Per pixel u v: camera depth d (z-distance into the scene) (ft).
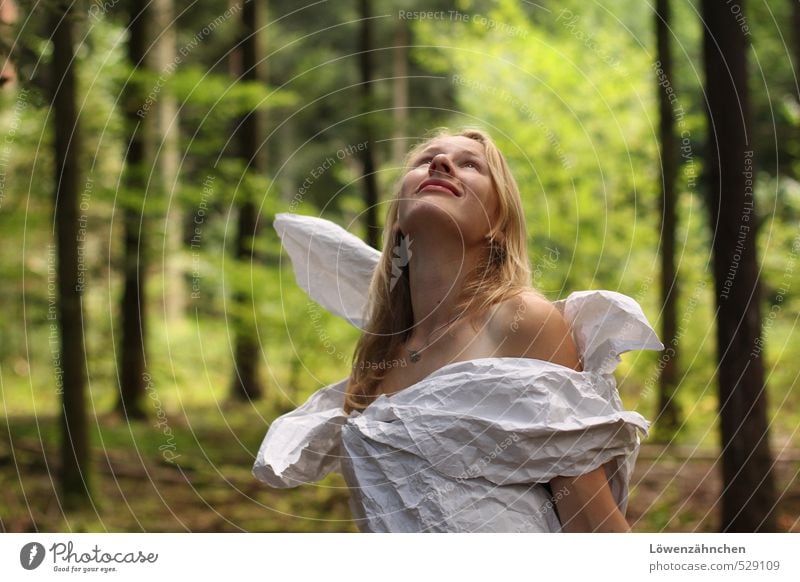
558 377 5.14
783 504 17.12
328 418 6.20
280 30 45.09
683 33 36.65
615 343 5.33
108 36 26.50
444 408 5.19
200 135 27.48
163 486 20.30
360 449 5.40
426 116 37.76
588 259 28.94
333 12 44.70
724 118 15.49
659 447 22.25
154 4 29.01
